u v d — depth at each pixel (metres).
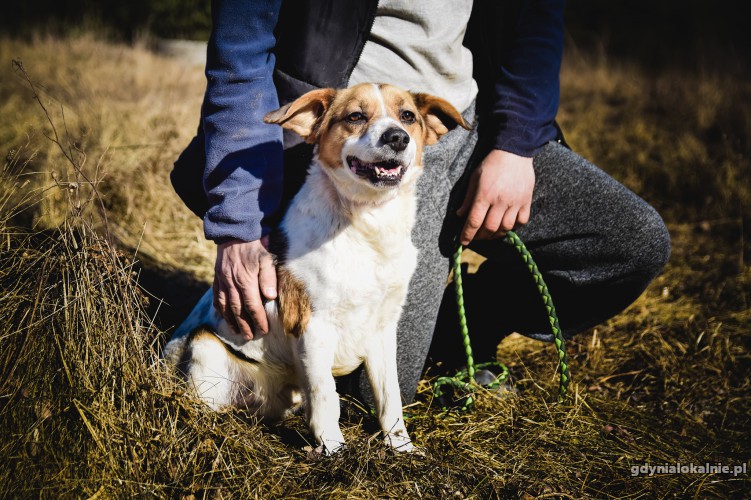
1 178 2.84
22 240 2.57
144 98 7.22
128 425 2.13
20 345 2.24
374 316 2.48
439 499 2.13
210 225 2.29
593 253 2.72
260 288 2.40
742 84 8.63
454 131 2.68
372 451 2.28
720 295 4.05
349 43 2.44
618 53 11.48
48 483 1.98
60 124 5.67
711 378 3.20
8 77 7.74
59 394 2.16
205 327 2.66
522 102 2.57
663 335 3.59
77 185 2.46
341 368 2.59
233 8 2.24
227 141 2.28
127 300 2.28
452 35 2.51
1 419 2.12
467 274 3.14
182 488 2.01
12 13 12.99
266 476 2.15
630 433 2.65
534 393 2.91
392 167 2.29
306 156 2.62
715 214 5.32
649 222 2.65
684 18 12.07
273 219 2.45
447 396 2.88
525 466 2.35
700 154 6.10
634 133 6.82
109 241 2.41
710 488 2.31
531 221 2.74
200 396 2.54
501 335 3.11
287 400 2.77
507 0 2.61
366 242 2.38
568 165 2.68
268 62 2.36
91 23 13.00
